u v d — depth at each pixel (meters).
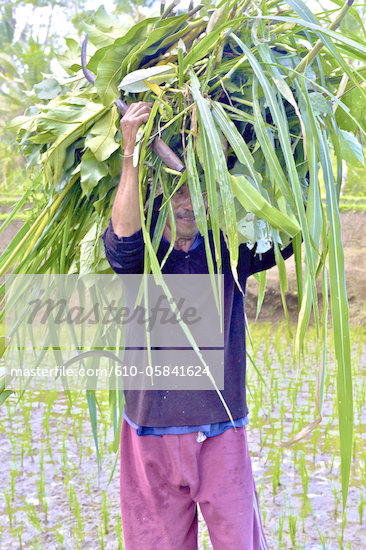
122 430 1.87
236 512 1.74
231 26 1.51
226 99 1.63
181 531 1.82
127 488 1.84
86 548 2.69
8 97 15.20
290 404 4.77
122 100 1.63
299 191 1.37
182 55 1.49
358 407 4.65
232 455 1.76
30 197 2.09
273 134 1.66
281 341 7.39
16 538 2.77
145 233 1.50
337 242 1.38
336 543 2.70
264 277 2.08
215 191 1.44
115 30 1.67
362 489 3.25
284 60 1.63
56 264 2.09
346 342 1.34
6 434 4.19
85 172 1.67
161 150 1.53
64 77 1.91
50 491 3.26
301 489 3.26
